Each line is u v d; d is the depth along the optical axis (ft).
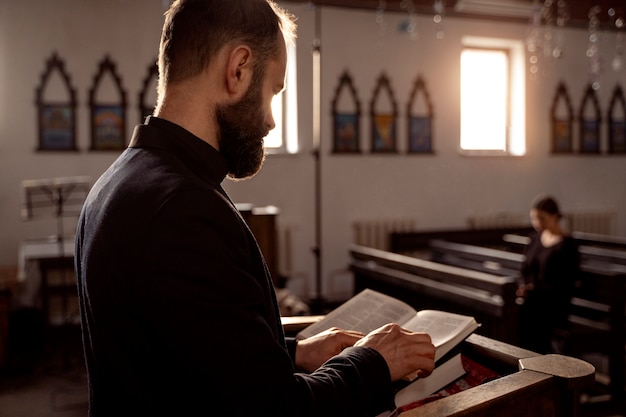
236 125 3.71
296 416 3.25
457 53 27.37
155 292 3.03
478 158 28.02
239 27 3.63
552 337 15.17
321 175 25.27
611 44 30.45
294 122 24.95
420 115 26.81
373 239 25.90
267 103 3.83
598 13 28.78
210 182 3.60
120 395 3.30
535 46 28.45
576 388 4.09
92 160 22.07
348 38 25.40
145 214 3.18
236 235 3.35
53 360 17.56
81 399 14.35
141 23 22.44
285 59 3.90
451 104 27.37
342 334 4.75
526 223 28.78
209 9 3.63
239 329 3.14
